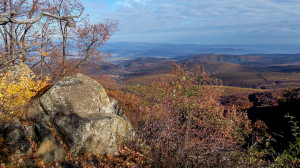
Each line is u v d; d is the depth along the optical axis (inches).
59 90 216.1
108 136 213.9
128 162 197.8
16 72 251.8
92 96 237.3
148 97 346.3
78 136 190.9
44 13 192.9
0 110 180.9
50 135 180.7
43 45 366.3
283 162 191.3
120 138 232.8
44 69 482.0
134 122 312.8
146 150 224.8
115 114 254.8
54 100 209.3
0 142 155.7
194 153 194.2
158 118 263.7
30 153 163.2
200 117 271.3
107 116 229.5
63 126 193.0
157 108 282.0
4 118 177.2
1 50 269.0
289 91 653.3
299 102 529.7
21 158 155.5
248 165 187.0
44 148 171.2
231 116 281.3
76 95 224.1
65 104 212.8
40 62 430.0
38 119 197.5
